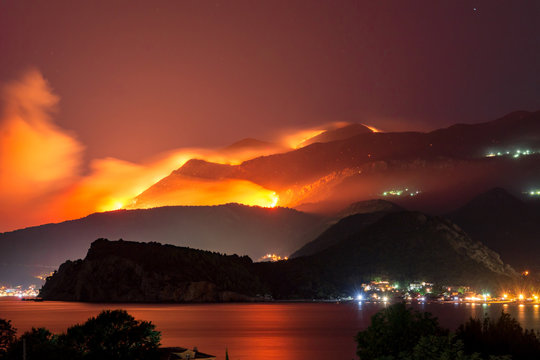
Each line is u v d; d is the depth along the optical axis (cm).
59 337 6612
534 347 5103
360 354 5250
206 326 19862
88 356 6412
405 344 5097
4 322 6656
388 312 5325
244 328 19312
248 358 12306
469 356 4478
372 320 5322
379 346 5162
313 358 12312
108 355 6531
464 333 5309
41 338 6400
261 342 15288
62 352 6072
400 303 5369
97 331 6631
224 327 19538
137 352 6762
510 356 4522
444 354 4403
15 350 6091
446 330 5381
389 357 4588
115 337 6669
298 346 14462
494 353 5078
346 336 16888
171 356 8188
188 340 15688
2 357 6012
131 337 6806
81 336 6606
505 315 5391
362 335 5334
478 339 5219
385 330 5209
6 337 6588
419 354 4562
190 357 8338
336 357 12462
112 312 6888
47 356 5978
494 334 5247
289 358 12319
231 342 15238
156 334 7050
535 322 19350
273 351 13500
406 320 5234
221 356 12556
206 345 14525
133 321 6962
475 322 5391
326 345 14650
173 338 16225
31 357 5959
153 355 6956
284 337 16600
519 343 5134
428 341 4597
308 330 18575
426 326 5234
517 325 5341
